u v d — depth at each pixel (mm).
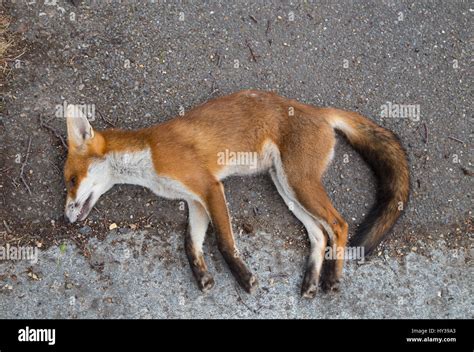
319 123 1719
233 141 1720
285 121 1714
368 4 1946
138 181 1734
